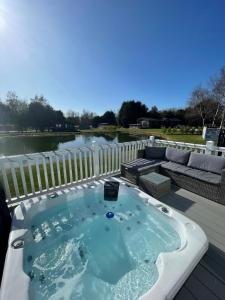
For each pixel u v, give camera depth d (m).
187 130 22.05
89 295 1.41
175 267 1.25
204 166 3.17
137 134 24.61
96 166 3.62
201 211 2.48
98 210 2.60
